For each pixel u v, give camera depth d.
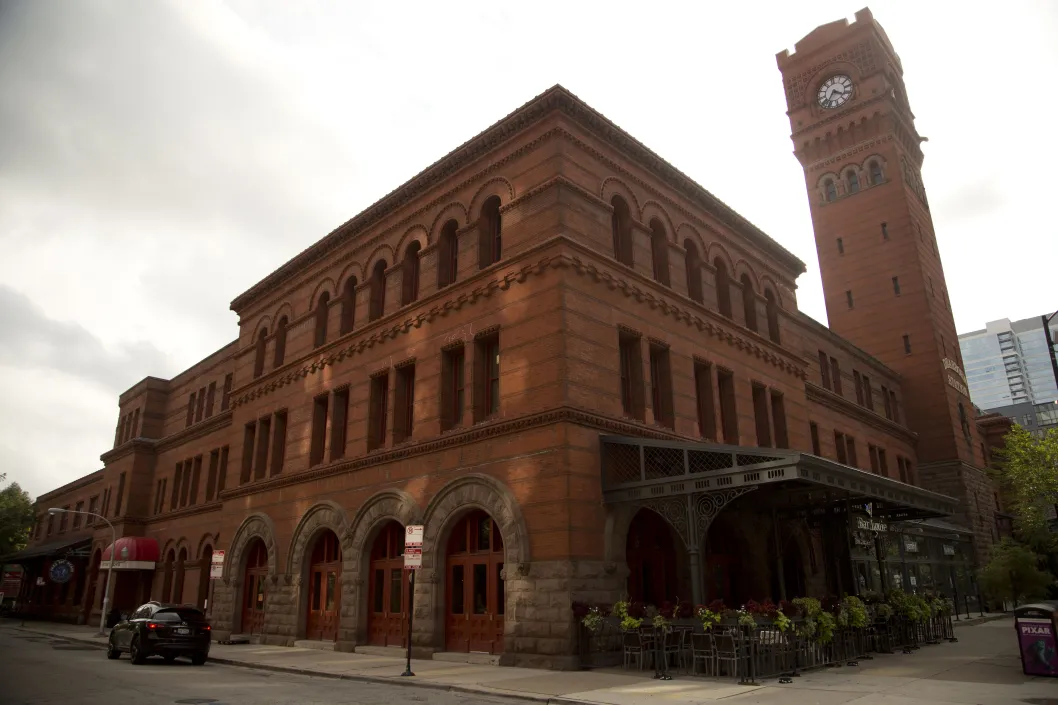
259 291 34.09
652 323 22.48
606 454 19.25
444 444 21.52
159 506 44.72
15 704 12.21
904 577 33.69
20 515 73.44
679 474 18.09
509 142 22.62
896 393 45.41
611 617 17.56
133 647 20.67
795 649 15.43
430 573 20.91
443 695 13.66
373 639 23.08
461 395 22.50
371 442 25.03
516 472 19.28
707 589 22.27
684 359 23.52
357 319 27.33
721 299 27.20
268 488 29.56
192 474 41.19
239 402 33.69
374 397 25.53
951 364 47.44
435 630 20.44
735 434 25.25
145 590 43.53
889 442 41.91
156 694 13.59
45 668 18.73
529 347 19.95
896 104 50.66
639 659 16.45
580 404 19.06
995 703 11.38
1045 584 36.50
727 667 15.05
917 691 12.74
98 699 12.80
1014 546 38.06
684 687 13.68
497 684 14.44
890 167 48.84
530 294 20.31
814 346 36.69
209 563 37.72
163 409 48.38
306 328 30.19
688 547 17.30
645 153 23.84
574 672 16.34
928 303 46.19
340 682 16.14
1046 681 13.85
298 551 26.78
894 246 47.88
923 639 22.62
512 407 19.98
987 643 22.19
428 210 25.33
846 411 37.75
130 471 46.22
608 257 21.14
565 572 17.45
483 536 20.52
